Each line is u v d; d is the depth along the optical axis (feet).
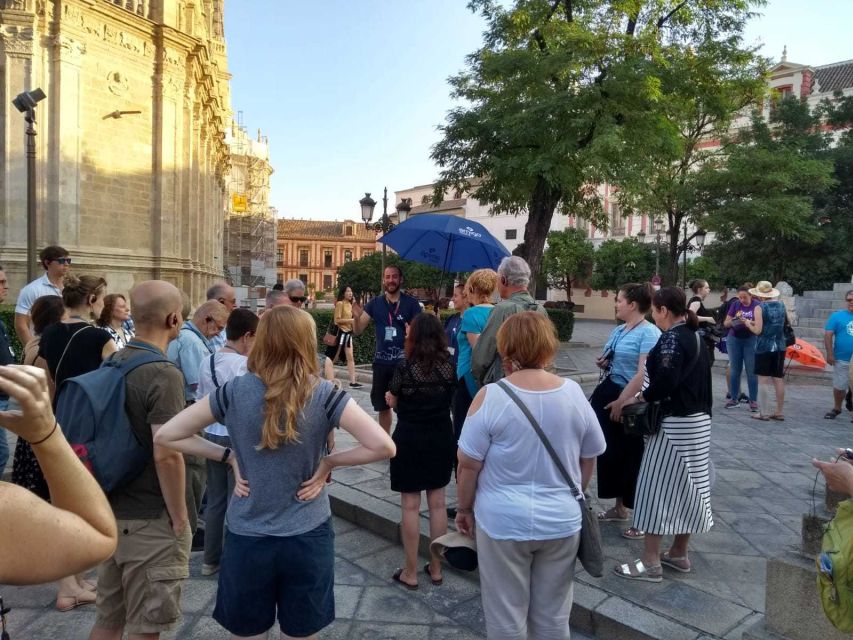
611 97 45.68
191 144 74.18
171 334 9.50
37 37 55.52
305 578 7.77
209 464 13.47
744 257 92.68
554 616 8.47
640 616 11.16
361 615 11.98
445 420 13.08
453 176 54.44
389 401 13.09
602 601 11.69
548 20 48.65
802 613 9.26
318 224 333.83
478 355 13.09
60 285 20.03
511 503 8.25
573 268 144.66
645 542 12.64
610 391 14.84
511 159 48.26
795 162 69.56
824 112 98.02
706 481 12.20
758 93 59.16
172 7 67.00
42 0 55.36
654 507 12.14
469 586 13.23
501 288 13.75
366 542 15.49
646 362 12.16
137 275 64.64
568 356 56.18
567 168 46.44
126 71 63.00
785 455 22.59
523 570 8.36
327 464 7.90
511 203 57.36
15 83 55.01
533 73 46.75
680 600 11.78
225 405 7.77
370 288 166.91
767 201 68.64
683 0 50.29
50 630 11.19
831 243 86.43
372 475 19.40
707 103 53.52
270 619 7.85
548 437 8.32
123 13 61.31
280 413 7.49
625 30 50.01
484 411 8.52
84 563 4.24
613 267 138.41
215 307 15.20
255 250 182.29
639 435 12.27
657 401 12.04
